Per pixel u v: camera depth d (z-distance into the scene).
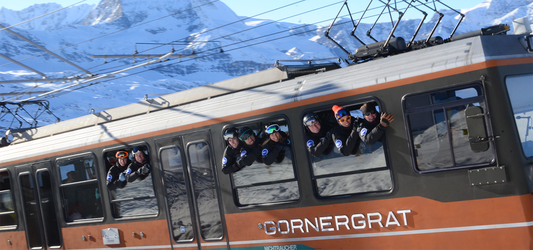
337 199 4.61
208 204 5.53
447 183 4.02
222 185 5.39
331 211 4.66
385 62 4.49
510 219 3.78
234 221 5.34
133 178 6.09
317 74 4.98
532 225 3.71
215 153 5.40
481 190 3.88
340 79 4.67
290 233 4.95
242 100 5.32
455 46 4.11
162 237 5.98
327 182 4.69
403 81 4.20
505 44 4.01
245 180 5.23
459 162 3.97
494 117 3.81
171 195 5.85
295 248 4.93
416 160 4.18
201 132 5.50
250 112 5.12
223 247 5.46
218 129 5.36
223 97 5.63
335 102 4.57
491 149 3.83
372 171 4.41
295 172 4.85
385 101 4.30
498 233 3.83
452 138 3.99
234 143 5.15
